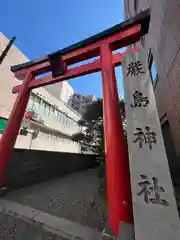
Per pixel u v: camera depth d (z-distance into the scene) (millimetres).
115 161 2859
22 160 6164
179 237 1848
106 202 4562
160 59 7066
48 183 7051
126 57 3857
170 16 5340
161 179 2283
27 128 12711
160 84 7574
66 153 10820
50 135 16828
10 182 5344
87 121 11852
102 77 4102
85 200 4738
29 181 6430
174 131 6031
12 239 2490
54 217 3396
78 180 8148
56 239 2506
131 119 2998
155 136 2664
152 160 2471
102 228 2873
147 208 2141
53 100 18500
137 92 3264
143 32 4430
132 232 2184
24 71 6695
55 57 5789
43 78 6137
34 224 3029
